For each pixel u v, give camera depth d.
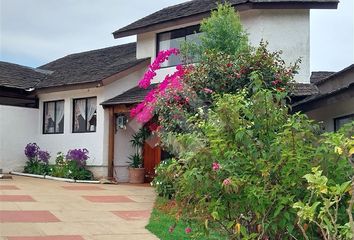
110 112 17.48
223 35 12.51
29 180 16.55
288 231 4.13
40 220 9.29
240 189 4.24
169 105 10.43
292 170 4.16
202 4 17.59
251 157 4.39
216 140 4.45
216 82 10.94
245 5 15.09
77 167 17.34
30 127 19.89
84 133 18.20
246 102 4.80
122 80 18.06
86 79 17.88
